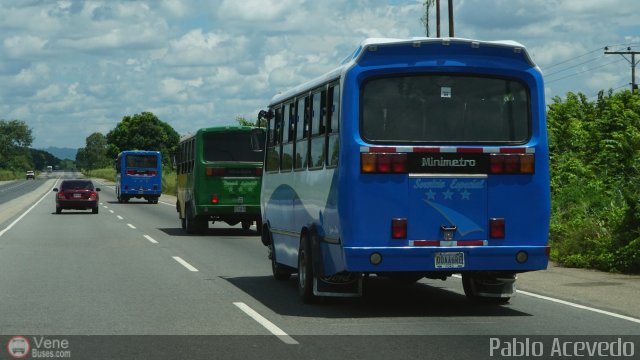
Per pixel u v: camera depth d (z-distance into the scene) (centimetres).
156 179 5800
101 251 2122
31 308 1167
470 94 1125
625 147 2417
